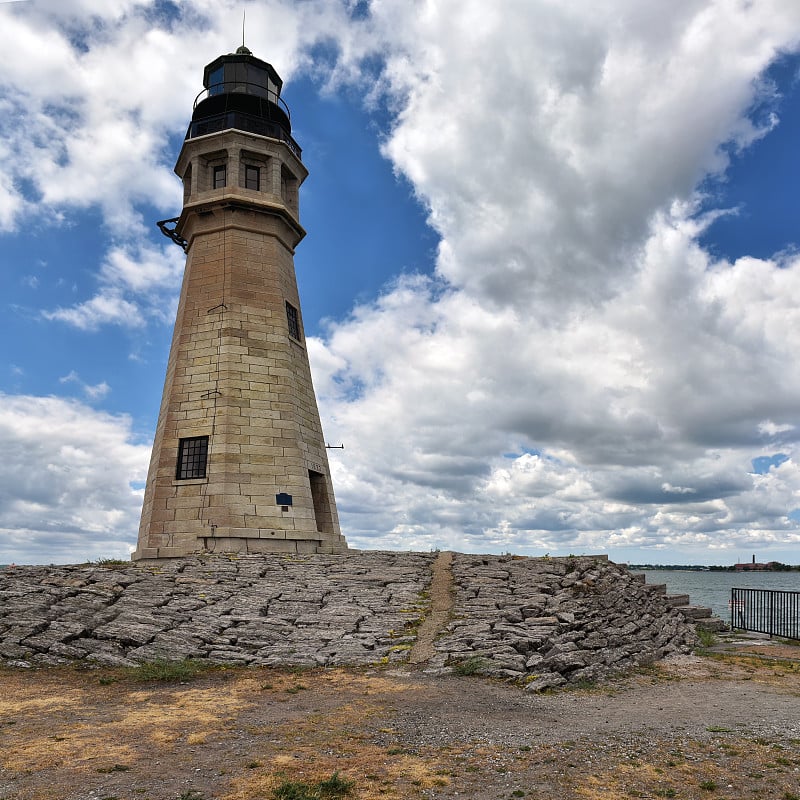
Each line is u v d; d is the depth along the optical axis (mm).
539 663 15992
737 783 9125
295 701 13188
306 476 30172
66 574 21359
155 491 28688
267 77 36969
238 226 32438
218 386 29656
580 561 25391
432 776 9227
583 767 9633
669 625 22375
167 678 14805
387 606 20031
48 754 9992
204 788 8758
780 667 18562
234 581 21438
